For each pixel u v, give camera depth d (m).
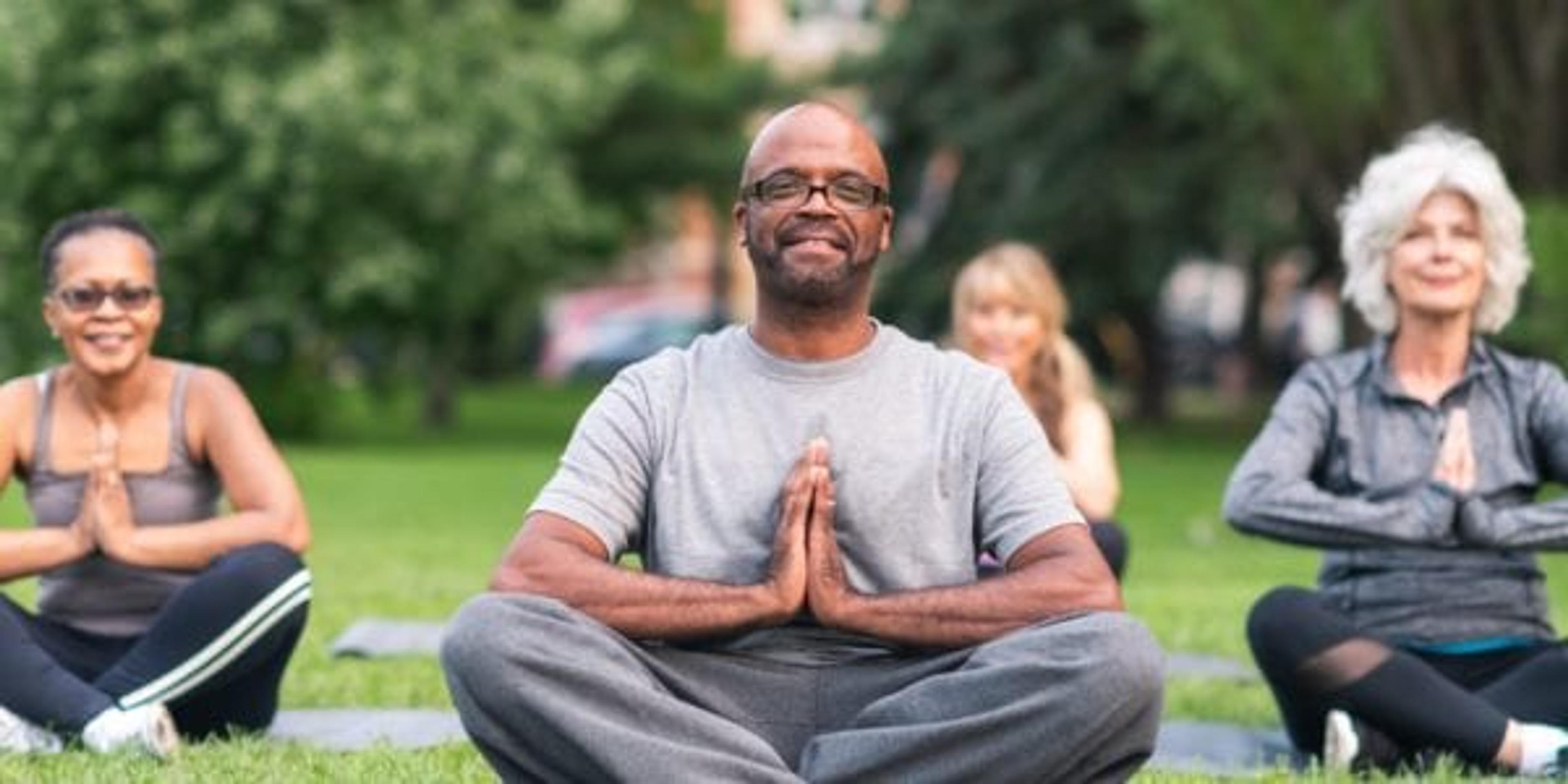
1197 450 27.53
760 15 44.66
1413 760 6.96
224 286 27.30
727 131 35.50
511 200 28.22
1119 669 5.22
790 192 5.55
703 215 42.56
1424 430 7.32
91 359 7.27
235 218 26.34
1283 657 6.99
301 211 26.19
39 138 26.25
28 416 7.42
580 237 30.64
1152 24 25.84
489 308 31.59
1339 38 19.64
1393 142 20.16
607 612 5.40
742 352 5.73
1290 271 36.19
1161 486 21.56
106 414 7.42
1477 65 19.59
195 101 26.31
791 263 5.54
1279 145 25.92
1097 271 28.98
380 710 8.08
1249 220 27.19
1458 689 6.88
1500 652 7.20
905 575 5.62
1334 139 20.44
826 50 43.03
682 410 5.68
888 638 5.44
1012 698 5.26
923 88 29.33
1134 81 26.97
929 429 5.68
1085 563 5.49
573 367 47.03
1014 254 9.20
